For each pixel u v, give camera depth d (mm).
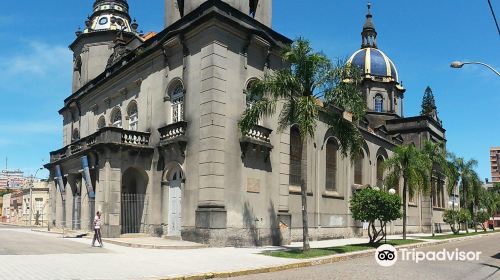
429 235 43281
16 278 11320
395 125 50188
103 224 23922
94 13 38094
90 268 13398
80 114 36188
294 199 28281
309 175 30250
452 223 49500
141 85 27469
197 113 22422
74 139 37500
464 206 54719
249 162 23156
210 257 17172
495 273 15375
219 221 21047
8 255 15953
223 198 21438
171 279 12203
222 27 22391
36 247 19188
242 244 22062
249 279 13141
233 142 22422
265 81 20172
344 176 34719
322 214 31406
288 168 25578
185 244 20453
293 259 17328
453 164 48250
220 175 21422
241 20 23734
